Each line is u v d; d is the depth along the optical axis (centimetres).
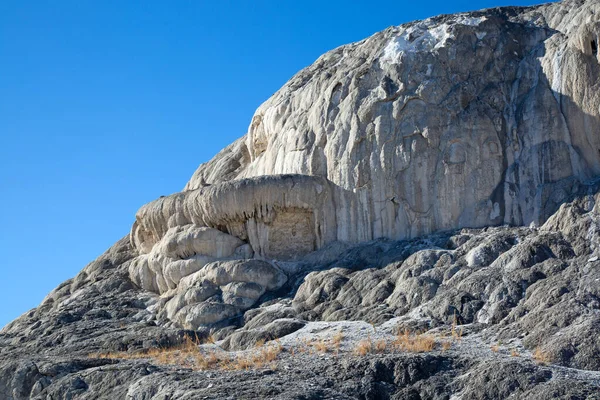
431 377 1864
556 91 2631
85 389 2173
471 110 2698
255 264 2709
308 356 2061
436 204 2648
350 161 2745
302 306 2516
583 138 2570
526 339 1998
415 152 2681
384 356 1936
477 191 2628
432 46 2836
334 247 2720
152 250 3002
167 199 2966
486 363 1836
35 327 2828
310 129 2877
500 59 2798
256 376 1939
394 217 2681
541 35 2834
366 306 2403
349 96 2820
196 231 2830
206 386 1903
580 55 2603
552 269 2227
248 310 2597
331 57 3144
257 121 3181
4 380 2331
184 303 2714
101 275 3164
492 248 2391
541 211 2522
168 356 2308
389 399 1841
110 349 2528
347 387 1858
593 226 2309
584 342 1892
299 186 2748
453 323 2183
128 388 2050
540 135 2609
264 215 2770
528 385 1742
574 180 2519
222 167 3388
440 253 2461
